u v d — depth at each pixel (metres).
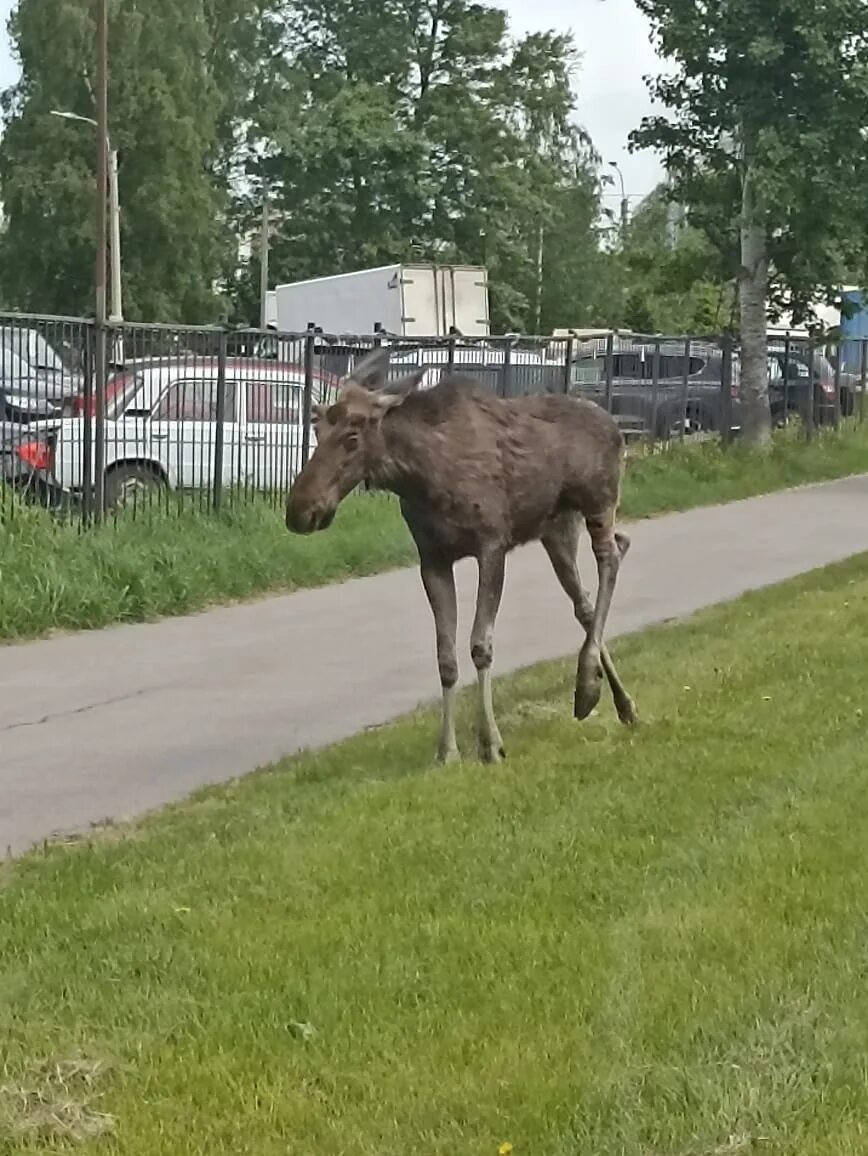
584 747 9.01
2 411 14.97
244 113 65.69
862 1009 5.38
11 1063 5.02
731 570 17.28
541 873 6.76
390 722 10.18
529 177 62.38
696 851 7.04
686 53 28.19
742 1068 4.96
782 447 29.47
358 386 8.32
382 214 60.28
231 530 16.66
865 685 10.46
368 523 18.19
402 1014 5.37
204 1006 5.43
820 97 27.69
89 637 13.45
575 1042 5.15
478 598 8.63
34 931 6.17
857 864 6.83
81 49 60.69
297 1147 4.55
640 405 27.14
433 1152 4.53
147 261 62.56
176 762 9.25
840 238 27.95
